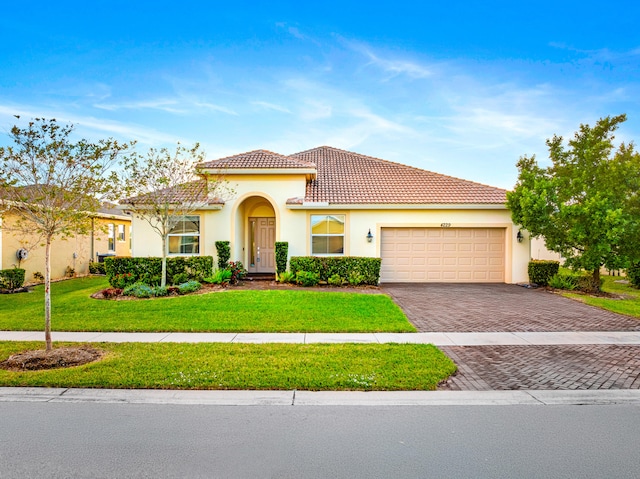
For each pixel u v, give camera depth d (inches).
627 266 552.4
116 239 1046.4
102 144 309.3
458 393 227.3
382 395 223.8
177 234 669.9
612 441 172.4
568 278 616.4
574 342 333.1
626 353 303.7
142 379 237.8
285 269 649.6
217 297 488.7
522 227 631.8
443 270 676.1
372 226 668.7
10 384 232.2
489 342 331.9
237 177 669.3
